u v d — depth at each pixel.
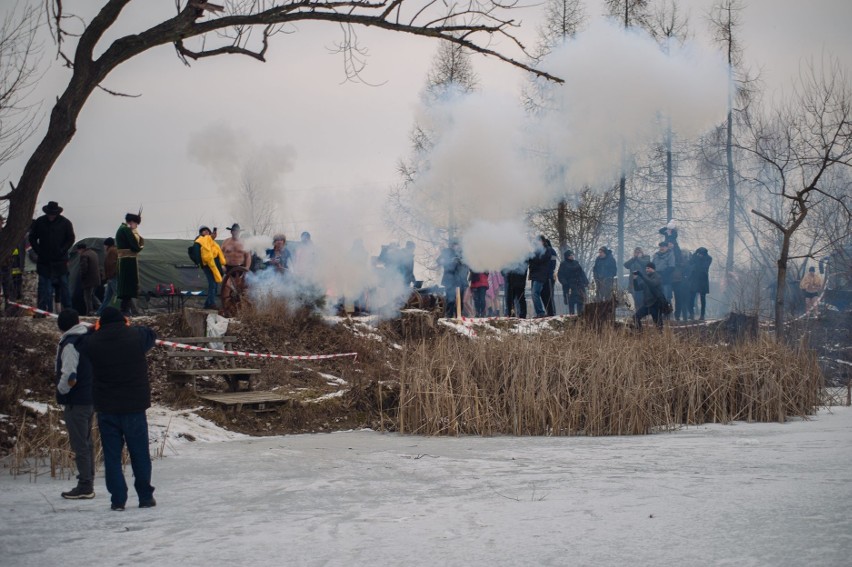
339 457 12.68
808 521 7.52
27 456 12.50
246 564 6.69
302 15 10.34
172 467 11.82
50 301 19.44
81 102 10.31
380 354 21.16
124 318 9.33
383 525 7.95
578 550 6.78
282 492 9.84
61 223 19.03
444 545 7.09
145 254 27.69
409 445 14.22
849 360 24.53
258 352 19.95
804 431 15.26
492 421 16.11
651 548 6.76
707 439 14.38
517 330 19.67
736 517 7.77
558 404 15.88
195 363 18.84
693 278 25.38
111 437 9.04
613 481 10.11
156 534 7.82
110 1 10.21
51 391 15.75
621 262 28.84
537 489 9.70
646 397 15.95
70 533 7.93
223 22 10.38
